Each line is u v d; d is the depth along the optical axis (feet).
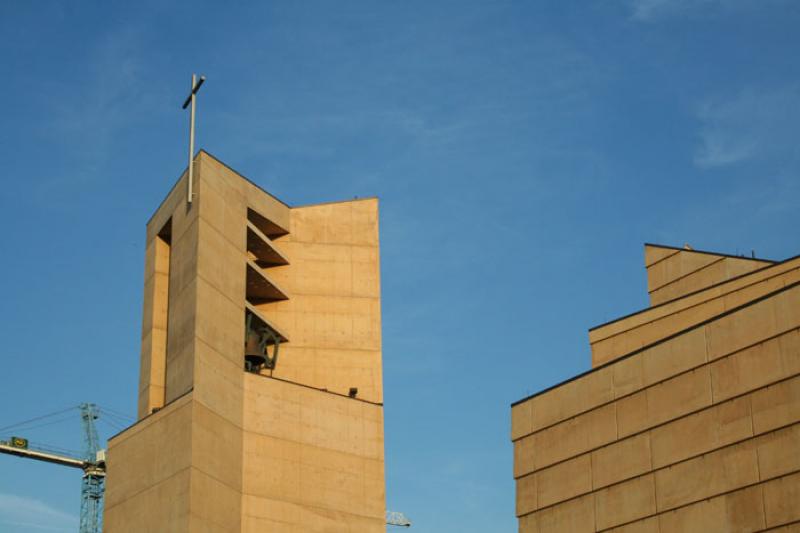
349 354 264.93
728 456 175.42
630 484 188.85
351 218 277.64
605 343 222.07
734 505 172.55
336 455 249.55
